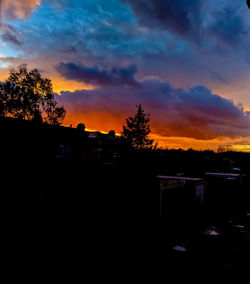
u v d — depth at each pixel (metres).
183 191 14.41
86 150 18.33
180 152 37.81
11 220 8.98
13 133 14.61
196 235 10.22
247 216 14.50
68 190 12.06
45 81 31.89
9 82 29.28
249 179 22.11
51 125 17.56
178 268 6.93
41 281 5.86
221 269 6.86
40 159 14.87
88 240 8.84
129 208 12.23
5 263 6.60
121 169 16.16
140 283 6.02
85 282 5.95
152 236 9.87
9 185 11.34
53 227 9.28
